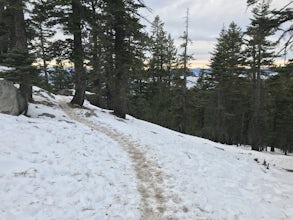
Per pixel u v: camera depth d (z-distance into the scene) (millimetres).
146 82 46219
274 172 13227
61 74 46625
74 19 19328
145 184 8914
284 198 9266
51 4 18375
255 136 28922
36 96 22594
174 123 40781
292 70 13938
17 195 6777
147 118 40594
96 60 22797
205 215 7387
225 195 8836
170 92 41156
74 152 10430
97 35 21234
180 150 13625
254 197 9047
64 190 7535
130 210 7168
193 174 10305
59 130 12531
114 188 8266
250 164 13953
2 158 8289
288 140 49000
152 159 11336
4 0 14781
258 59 28172
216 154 14883
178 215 7215
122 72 22875
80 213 6664
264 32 13148
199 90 44781
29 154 9188
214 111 42812
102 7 20219
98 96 31953
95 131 14531
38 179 7754
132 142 13781
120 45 22219
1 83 13359
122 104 23047
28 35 20953
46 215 6305
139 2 21109
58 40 20281
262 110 38500
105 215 6773
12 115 13102
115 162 10516
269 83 29031
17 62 14016
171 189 8695
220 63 38031
